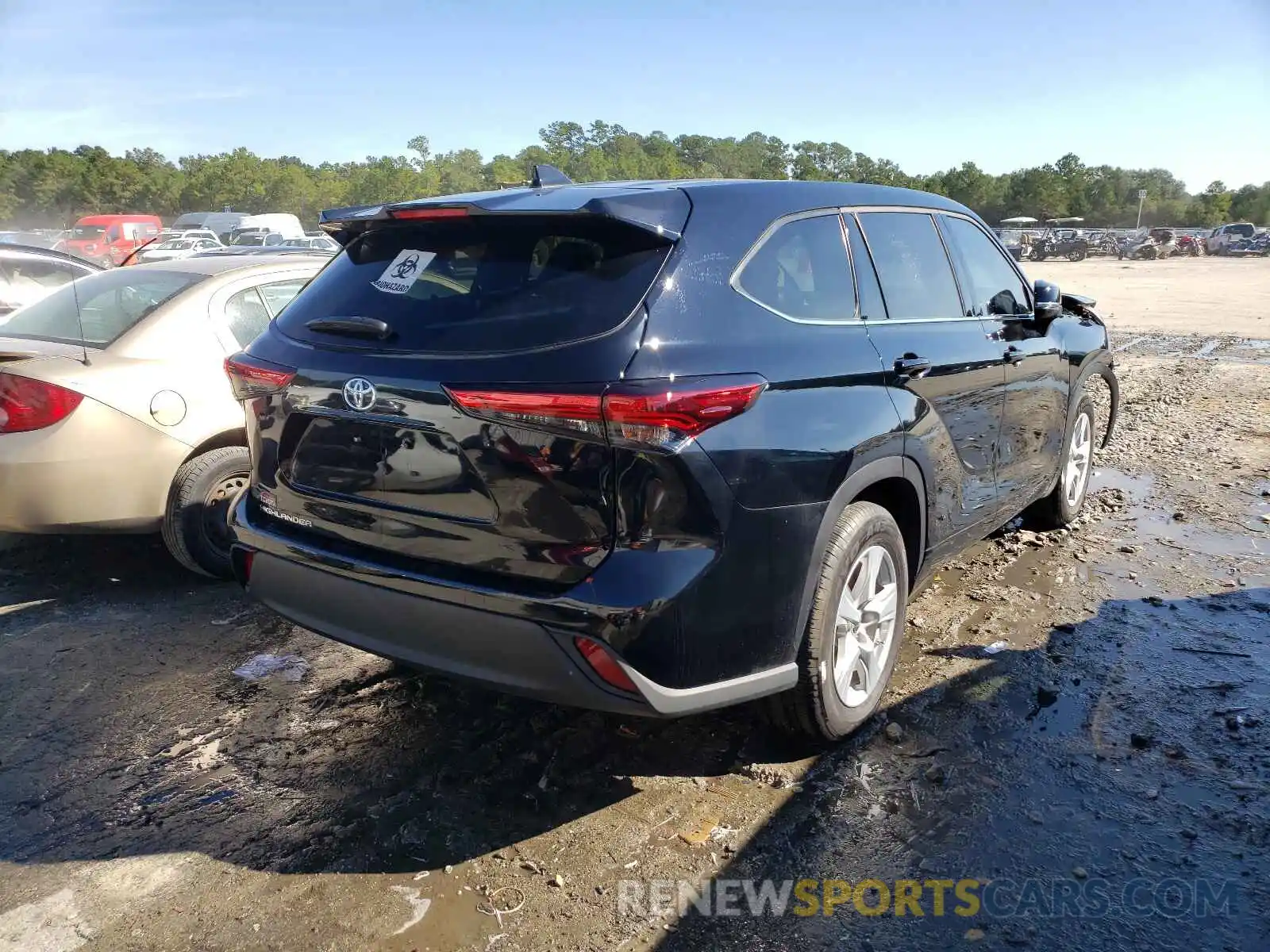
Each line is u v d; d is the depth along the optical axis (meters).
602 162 129.62
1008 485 4.35
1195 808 2.90
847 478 2.95
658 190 2.90
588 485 2.45
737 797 2.99
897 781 3.06
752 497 2.63
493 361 2.55
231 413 4.63
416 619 2.71
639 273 2.62
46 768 3.20
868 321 3.33
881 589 3.34
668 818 2.89
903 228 3.78
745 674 2.73
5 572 5.01
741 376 2.64
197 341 4.66
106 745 3.34
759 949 2.38
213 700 3.66
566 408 2.42
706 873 2.65
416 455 2.68
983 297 4.26
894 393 3.24
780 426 2.72
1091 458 5.68
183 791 3.07
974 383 3.80
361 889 2.60
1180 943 2.37
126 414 4.32
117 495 4.34
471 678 2.65
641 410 2.40
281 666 3.95
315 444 2.95
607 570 2.46
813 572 2.87
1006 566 4.92
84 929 2.46
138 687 3.77
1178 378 10.97
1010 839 2.77
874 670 3.32
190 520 4.54
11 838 2.84
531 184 3.23
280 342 3.10
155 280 4.93
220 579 4.89
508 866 2.69
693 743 3.30
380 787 3.08
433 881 2.63
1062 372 4.84
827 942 2.39
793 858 2.71
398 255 3.01
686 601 2.50
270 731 3.43
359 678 3.83
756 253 2.94
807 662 2.95
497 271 2.75
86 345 4.45
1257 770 3.07
